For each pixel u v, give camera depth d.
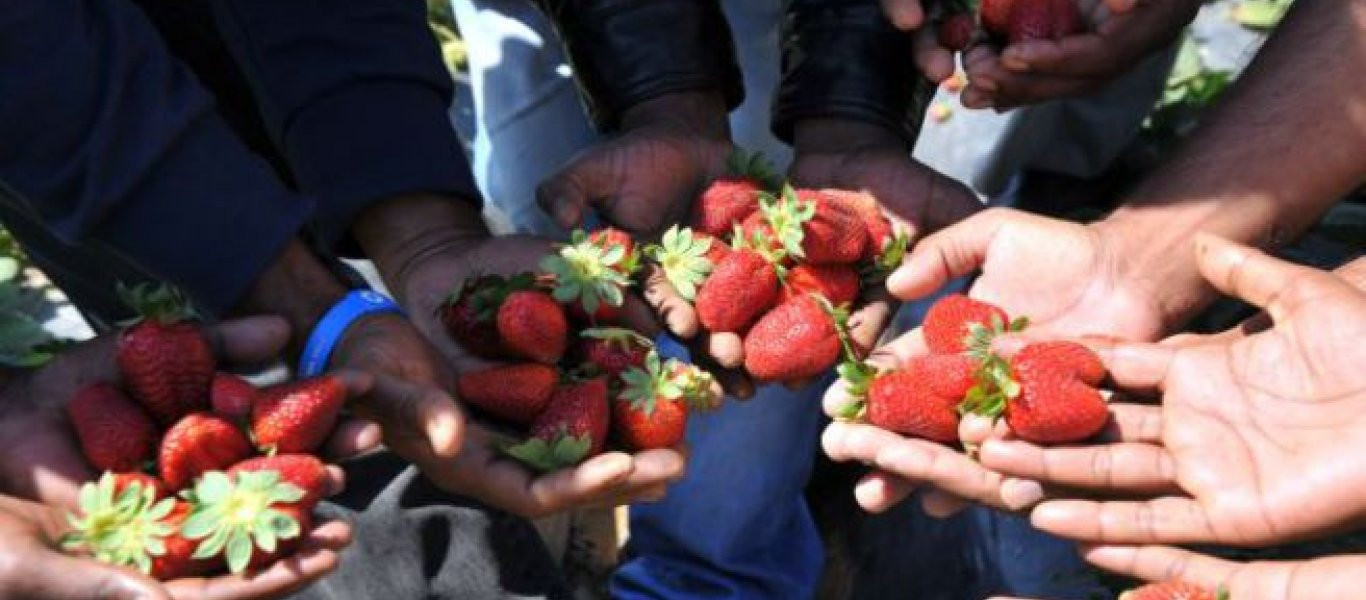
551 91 0.91
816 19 0.78
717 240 0.68
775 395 0.79
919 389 0.62
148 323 0.57
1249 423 0.58
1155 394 0.63
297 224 0.61
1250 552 0.77
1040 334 0.68
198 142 0.59
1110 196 1.09
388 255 0.69
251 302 0.62
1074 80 0.78
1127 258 0.68
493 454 0.58
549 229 0.96
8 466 0.55
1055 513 0.58
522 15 0.90
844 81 0.77
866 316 0.70
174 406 0.57
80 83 0.56
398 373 0.58
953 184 0.74
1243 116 0.69
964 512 0.86
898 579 0.88
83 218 0.58
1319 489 0.55
